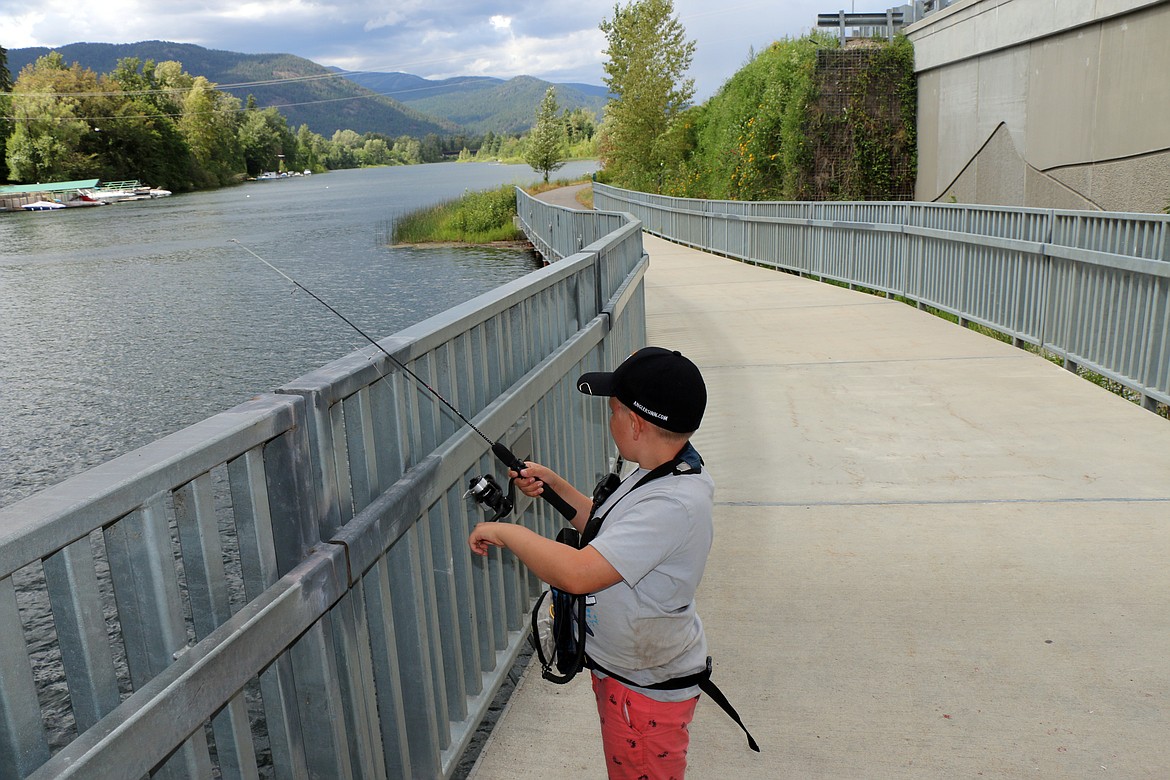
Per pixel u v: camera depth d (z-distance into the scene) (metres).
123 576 1.40
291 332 15.82
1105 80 11.16
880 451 5.68
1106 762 2.74
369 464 2.14
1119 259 6.39
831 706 3.08
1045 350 7.85
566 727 3.01
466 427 2.73
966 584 3.90
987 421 6.17
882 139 19.95
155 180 123.88
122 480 1.34
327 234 38.06
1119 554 4.10
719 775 2.75
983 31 15.01
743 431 6.25
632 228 6.88
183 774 1.46
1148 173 10.29
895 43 19.81
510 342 3.21
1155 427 5.84
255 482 1.69
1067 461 5.32
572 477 4.06
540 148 74.44
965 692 3.12
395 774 2.29
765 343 9.18
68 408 10.90
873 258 12.20
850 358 8.29
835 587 3.93
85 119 117.69
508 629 3.31
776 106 23.22
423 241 34.09
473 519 2.86
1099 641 3.41
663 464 1.89
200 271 27.06
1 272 29.36
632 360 1.90
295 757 1.81
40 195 96.94
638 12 41.59
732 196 25.89
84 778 1.18
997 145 14.77
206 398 11.34
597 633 1.92
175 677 1.38
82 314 19.06
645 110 41.78
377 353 2.21
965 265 9.40
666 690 1.95
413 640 2.36
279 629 1.64
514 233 34.53
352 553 1.91
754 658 3.40
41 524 1.18
